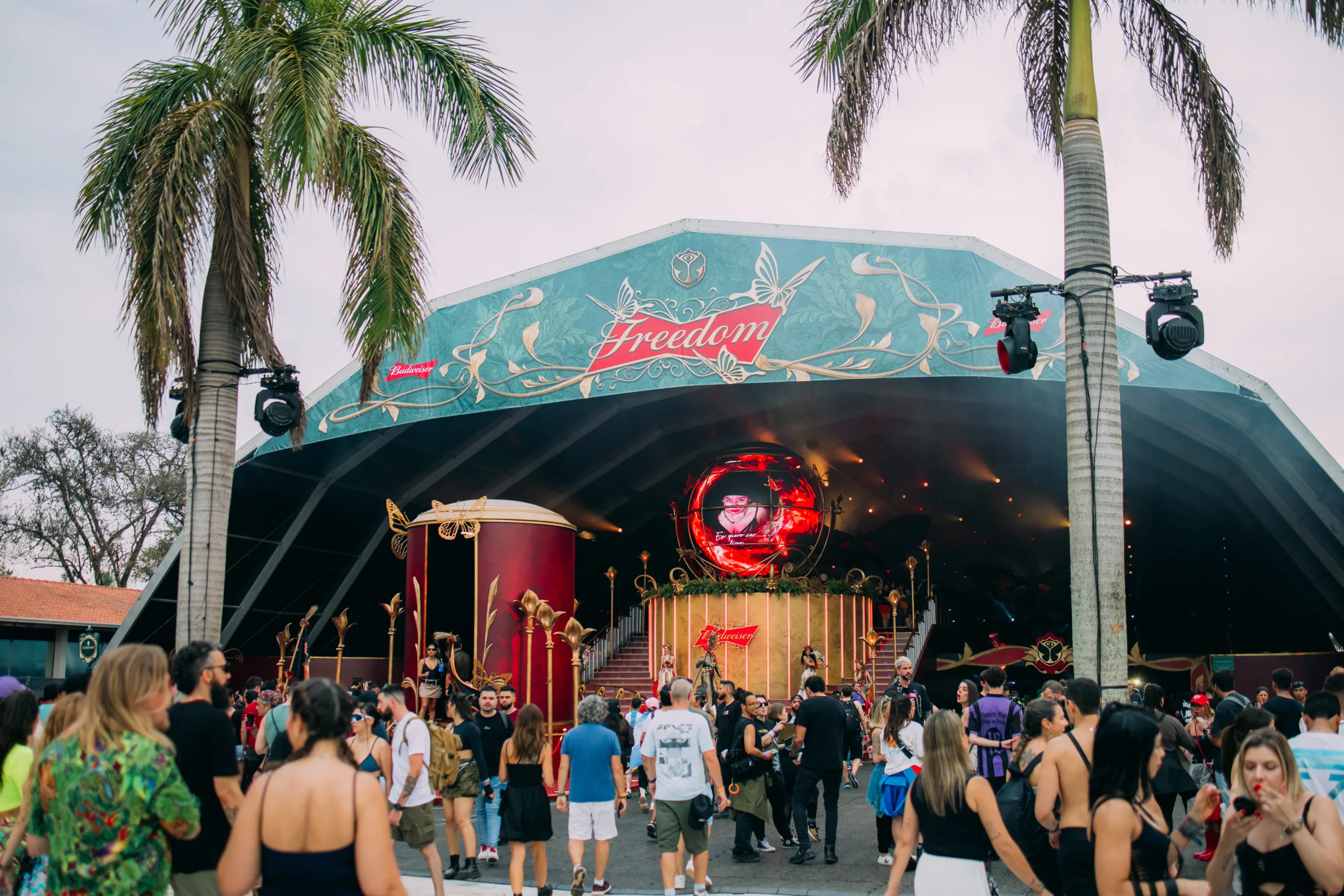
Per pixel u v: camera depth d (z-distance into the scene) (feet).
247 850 13.82
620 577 118.62
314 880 13.60
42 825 16.01
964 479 110.01
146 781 14.90
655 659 85.35
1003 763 32.35
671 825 29.43
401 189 42.83
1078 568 35.19
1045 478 106.42
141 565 143.33
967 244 67.82
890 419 99.04
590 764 29.53
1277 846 15.87
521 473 93.81
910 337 67.72
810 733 36.42
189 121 37.93
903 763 33.22
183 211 36.76
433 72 43.29
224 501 38.29
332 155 38.27
